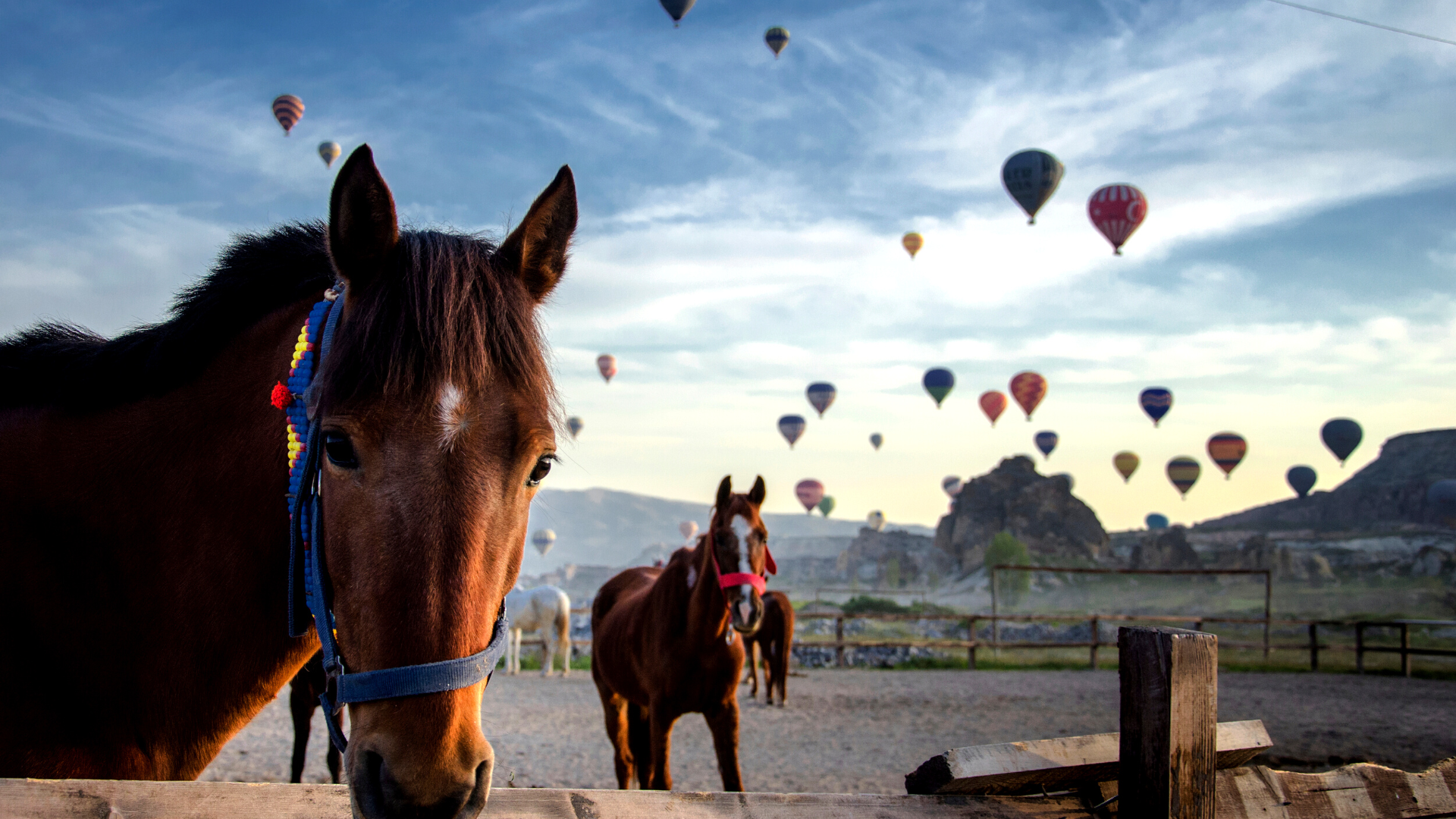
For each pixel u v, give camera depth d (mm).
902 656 17922
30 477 1729
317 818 1259
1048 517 123875
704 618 5082
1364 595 71688
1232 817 1688
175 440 1722
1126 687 1583
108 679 1664
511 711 11055
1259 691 13523
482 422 1277
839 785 7406
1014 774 1556
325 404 1267
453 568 1202
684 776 7777
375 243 1364
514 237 1517
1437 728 9922
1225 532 133875
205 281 1859
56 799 1159
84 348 1907
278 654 1672
